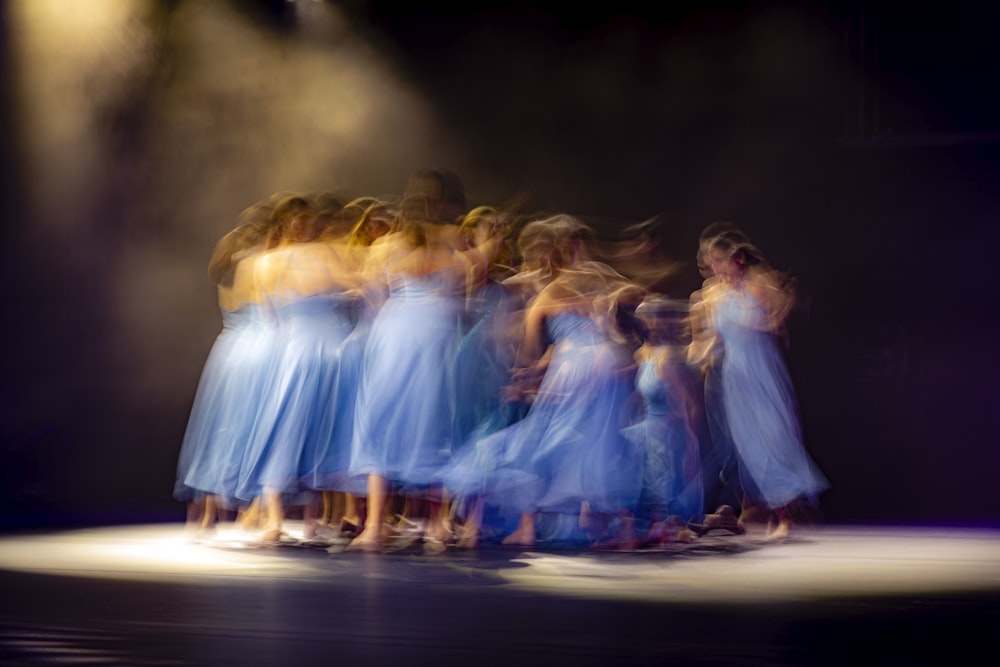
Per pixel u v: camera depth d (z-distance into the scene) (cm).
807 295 1347
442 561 555
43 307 1145
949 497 1100
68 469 1107
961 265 1309
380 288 638
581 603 418
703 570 523
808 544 650
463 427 641
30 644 336
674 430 670
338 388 636
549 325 652
